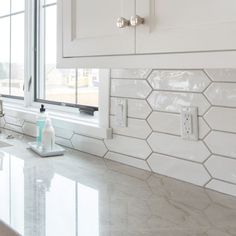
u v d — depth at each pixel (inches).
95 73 73.4
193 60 33.2
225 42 30.5
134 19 37.2
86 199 43.6
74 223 36.6
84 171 55.4
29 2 90.7
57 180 50.7
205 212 40.2
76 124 67.5
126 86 57.6
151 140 54.4
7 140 78.1
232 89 43.7
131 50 39.1
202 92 47.0
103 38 42.6
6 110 92.3
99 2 42.9
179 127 50.3
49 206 41.0
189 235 34.5
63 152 65.5
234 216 39.2
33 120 81.0
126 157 58.8
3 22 106.9
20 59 99.3
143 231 35.1
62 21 49.3
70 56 48.3
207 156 47.1
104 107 61.7
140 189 47.6
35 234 34.1
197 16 32.7
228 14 30.3
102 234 34.3
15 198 43.3
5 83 107.6
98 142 63.8
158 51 36.2
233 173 44.4
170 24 35.0
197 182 48.6
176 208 41.4
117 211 40.1
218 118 45.4
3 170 55.1
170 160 52.0
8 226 35.8
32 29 92.0
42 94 92.8
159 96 52.7
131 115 57.2
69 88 82.2
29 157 63.3
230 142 44.4
